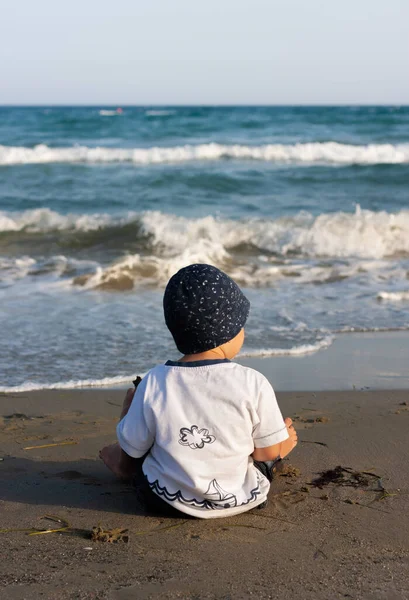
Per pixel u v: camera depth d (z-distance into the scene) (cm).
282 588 187
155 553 213
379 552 215
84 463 320
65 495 272
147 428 230
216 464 229
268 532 230
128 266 835
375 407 423
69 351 554
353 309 697
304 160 2203
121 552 214
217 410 226
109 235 1074
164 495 233
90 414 416
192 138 2952
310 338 599
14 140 2869
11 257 948
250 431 231
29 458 328
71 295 744
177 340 230
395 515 248
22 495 273
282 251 1001
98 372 505
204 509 234
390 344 586
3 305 697
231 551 214
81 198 1434
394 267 891
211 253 927
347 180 1662
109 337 593
